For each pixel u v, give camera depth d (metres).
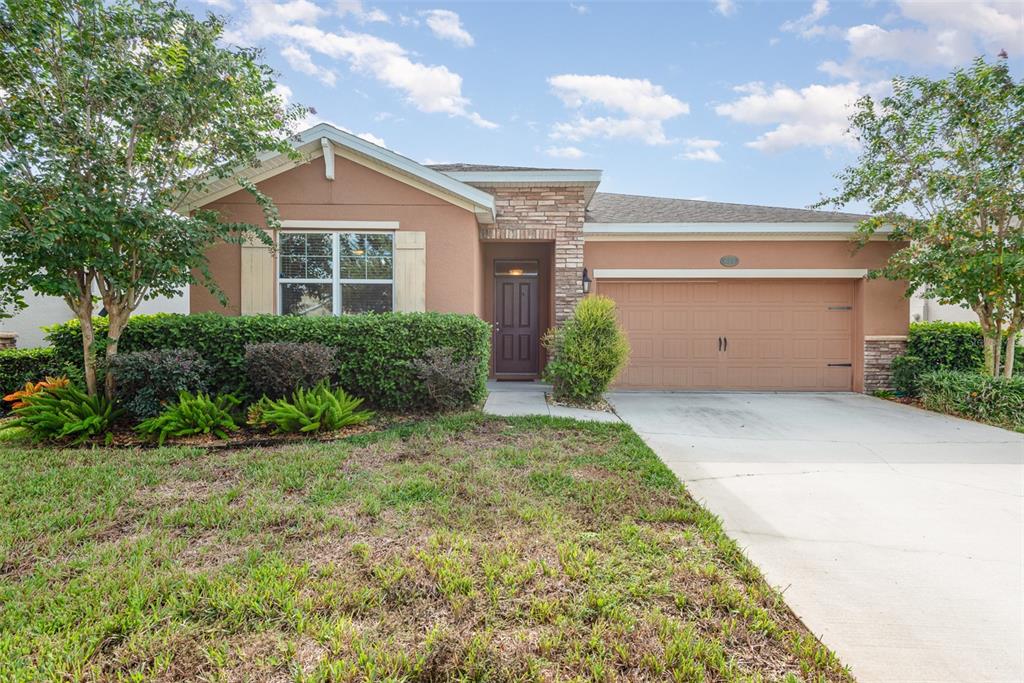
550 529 3.28
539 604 2.41
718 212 11.31
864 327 10.20
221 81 6.16
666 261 10.41
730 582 2.72
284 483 4.11
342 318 7.25
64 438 5.62
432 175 8.28
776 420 7.50
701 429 6.86
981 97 8.02
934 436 6.50
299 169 8.40
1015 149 7.84
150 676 1.96
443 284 8.56
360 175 8.44
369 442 5.46
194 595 2.45
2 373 8.00
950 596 2.69
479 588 2.57
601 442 5.63
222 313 8.34
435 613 2.37
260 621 2.29
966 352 9.55
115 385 6.21
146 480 4.15
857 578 2.87
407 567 2.75
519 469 4.61
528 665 2.01
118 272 6.04
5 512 3.49
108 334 6.48
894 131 8.90
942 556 3.15
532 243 11.23
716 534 3.29
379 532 3.24
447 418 6.63
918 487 4.48
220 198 8.31
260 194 7.00
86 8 5.56
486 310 11.37
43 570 2.73
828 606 2.57
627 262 10.45
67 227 5.34
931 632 2.37
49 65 5.62
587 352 8.10
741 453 5.61
